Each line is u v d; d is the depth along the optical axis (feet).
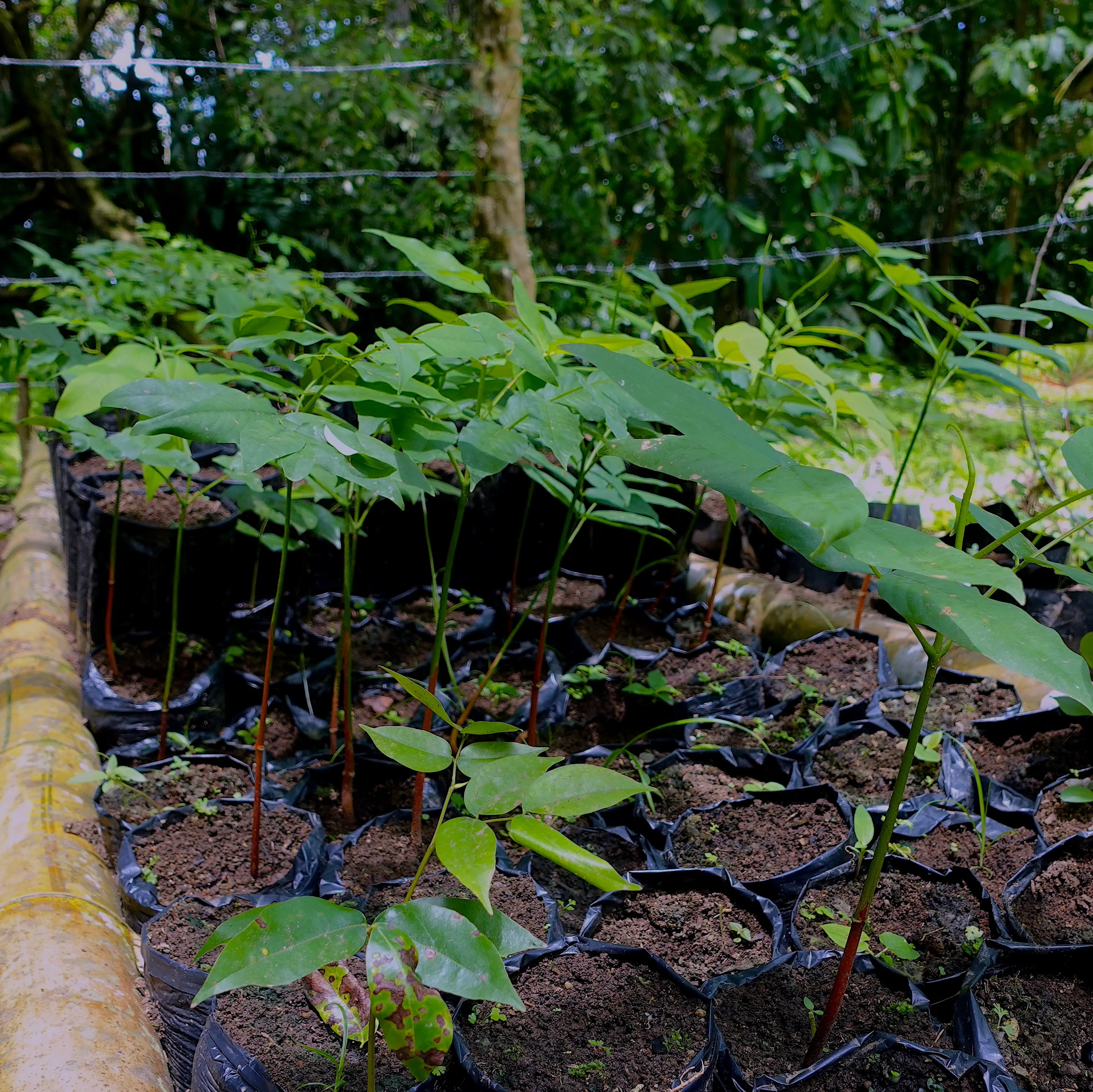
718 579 8.30
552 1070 3.94
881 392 14.39
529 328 4.41
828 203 17.92
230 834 5.82
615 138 16.56
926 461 13.97
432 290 14.43
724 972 4.65
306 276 9.14
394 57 15.42
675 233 20.18
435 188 14.29
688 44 18.66
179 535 6.32
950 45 20.35
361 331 15.69
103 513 7.51
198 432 3.24
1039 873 5.27
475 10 12.70
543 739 7.22
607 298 8.91
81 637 8.39
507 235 13.06
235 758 6.70
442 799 6.36
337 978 3.81
